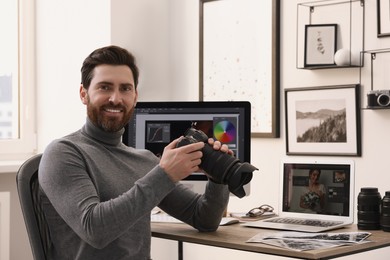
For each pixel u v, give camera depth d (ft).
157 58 12.66
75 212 5.92
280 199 8.34
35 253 6.49
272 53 11.07
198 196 7.38
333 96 10.27
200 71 12.23
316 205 8.07
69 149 6.26
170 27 12.84
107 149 6.75
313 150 10.55
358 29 9.99
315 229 7.30
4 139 12.79
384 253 9.71
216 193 7.14
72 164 6.12
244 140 8.45
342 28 10.19
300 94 10.69
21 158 12.94
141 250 6.63
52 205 6.36
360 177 10.01
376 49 9.78
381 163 9.76
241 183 6.31
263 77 11.28
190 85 12.51
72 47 12.42
